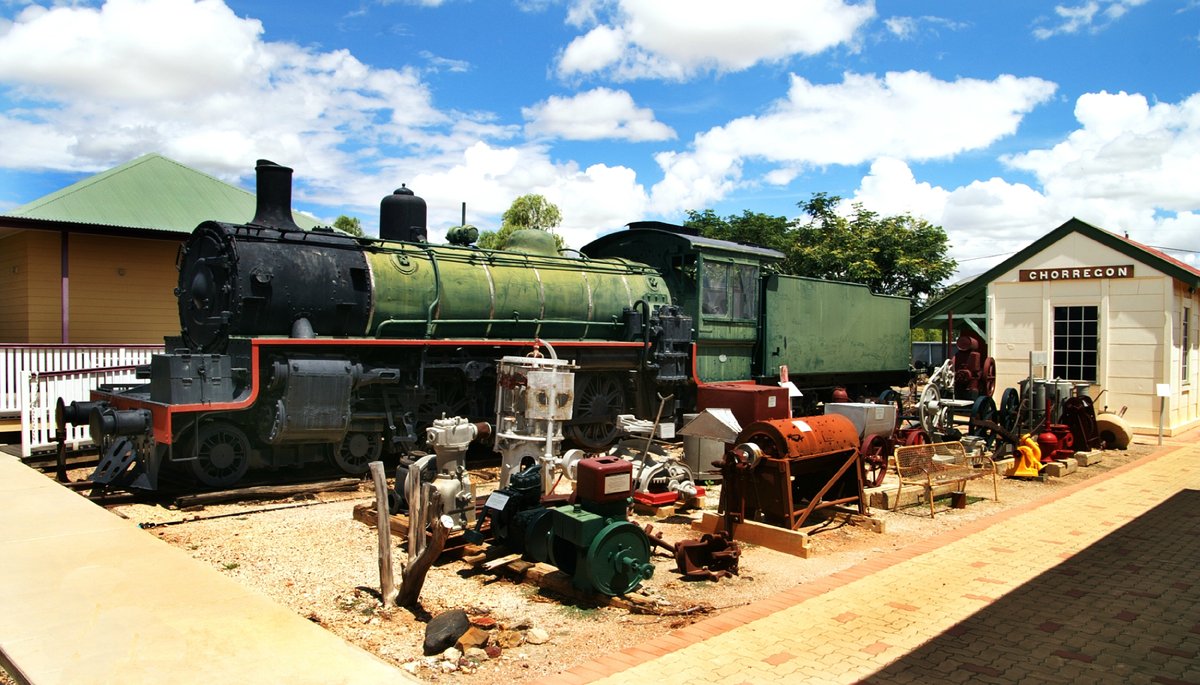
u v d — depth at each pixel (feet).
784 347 51.29
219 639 14.60
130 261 50.60
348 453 33.35
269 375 31.17
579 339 42.91
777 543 23.27
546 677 13.99
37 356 40.93
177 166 58.08
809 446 24.63
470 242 41.57
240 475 30.83
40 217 46.70
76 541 21.40
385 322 34.83
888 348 61.98
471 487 23.24
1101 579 19.65
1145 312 47.96
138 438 29.91
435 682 13.94
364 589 19.19
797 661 14.42
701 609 17.83
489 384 39.40
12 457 35.29
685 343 44.34
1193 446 45.19
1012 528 25.40
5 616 15.69
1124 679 13.78
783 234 110.01
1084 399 43.06
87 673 13.02
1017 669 14.16
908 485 27.89
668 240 47.83
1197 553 22.18
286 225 34.09
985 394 48.03
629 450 28.58
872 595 18.35
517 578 19.89
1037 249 51.37
